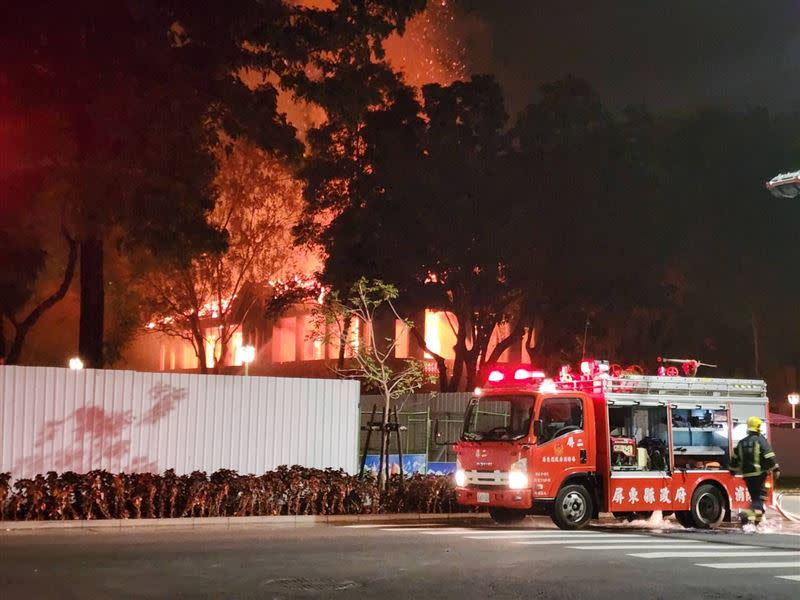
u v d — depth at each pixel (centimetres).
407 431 2767
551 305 4434
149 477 1870
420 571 1159
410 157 4328
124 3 2320
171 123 2392
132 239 2634
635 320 4822
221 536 1573
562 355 4559
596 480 1834
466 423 1894
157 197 2453
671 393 1934
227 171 4838
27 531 1669
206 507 1906
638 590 1054
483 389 1906
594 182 4316
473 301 4438
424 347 4488
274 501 1991
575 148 4378
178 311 5144
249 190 4909
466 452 1853
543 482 1773
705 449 1961
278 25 2591
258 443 2231
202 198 2575
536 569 1194
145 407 2092
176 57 2478
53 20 2284
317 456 2311
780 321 5031
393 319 4962
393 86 4428
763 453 1802
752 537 1705
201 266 4831
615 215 4322
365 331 4934
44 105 2323
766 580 1138
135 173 2408
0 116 2333
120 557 1255
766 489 1928
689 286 4959
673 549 1445
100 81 2303
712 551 1425
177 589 1008
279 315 4959
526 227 4269
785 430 4316
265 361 6153
